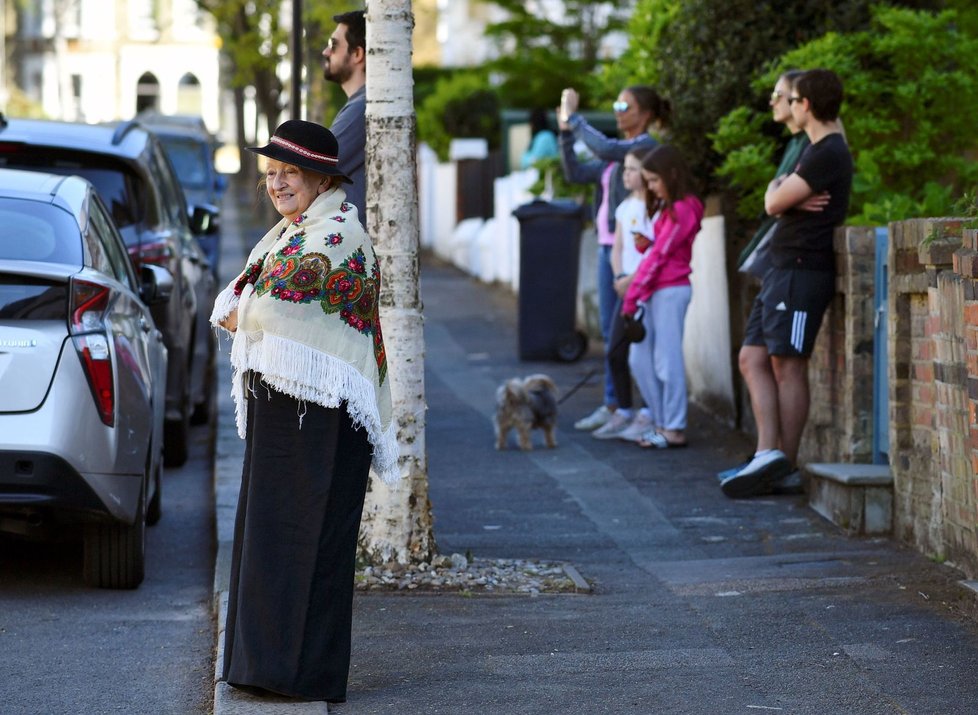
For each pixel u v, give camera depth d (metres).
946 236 9.53
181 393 14.39
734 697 6.99
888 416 10.85
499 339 23.47
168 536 11.70
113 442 9.22
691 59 15.15
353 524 6.95
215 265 28.44
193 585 10.08
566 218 20.62
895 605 8.57
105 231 11.05
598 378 19.47
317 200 6.91
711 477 13.09
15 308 9.12
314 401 6.73
